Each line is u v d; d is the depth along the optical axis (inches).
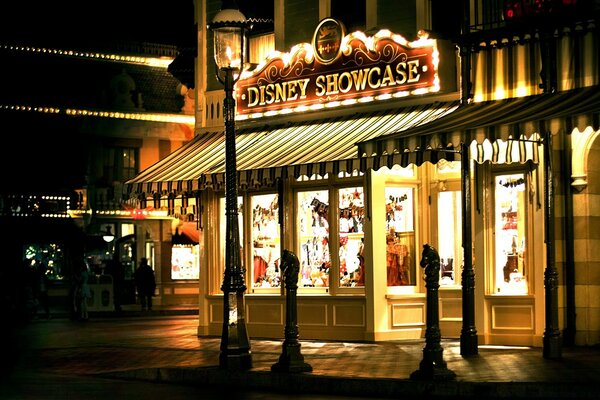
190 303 1937.7
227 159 695.7
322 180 890.7
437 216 856.9
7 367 749.9
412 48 842.8
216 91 1023.0
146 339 977.5
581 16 734.5
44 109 1861.5
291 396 583.2
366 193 848.9
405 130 732.0
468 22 799.1
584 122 621.0
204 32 1043.9
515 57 774.5
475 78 794.8
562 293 762.8
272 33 994.1
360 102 882.8
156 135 1968.5
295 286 650.2
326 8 933.2
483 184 804.6
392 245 858.8
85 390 606.9
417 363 679.1
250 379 643.5
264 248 941.8
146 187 965.2
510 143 764.0
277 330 918.4
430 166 861.2
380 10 889.5
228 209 692.7
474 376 591.2
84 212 1899.6
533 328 774.5
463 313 719.7
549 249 689.0
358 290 863.1
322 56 909.8
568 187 764.6
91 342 962.1
